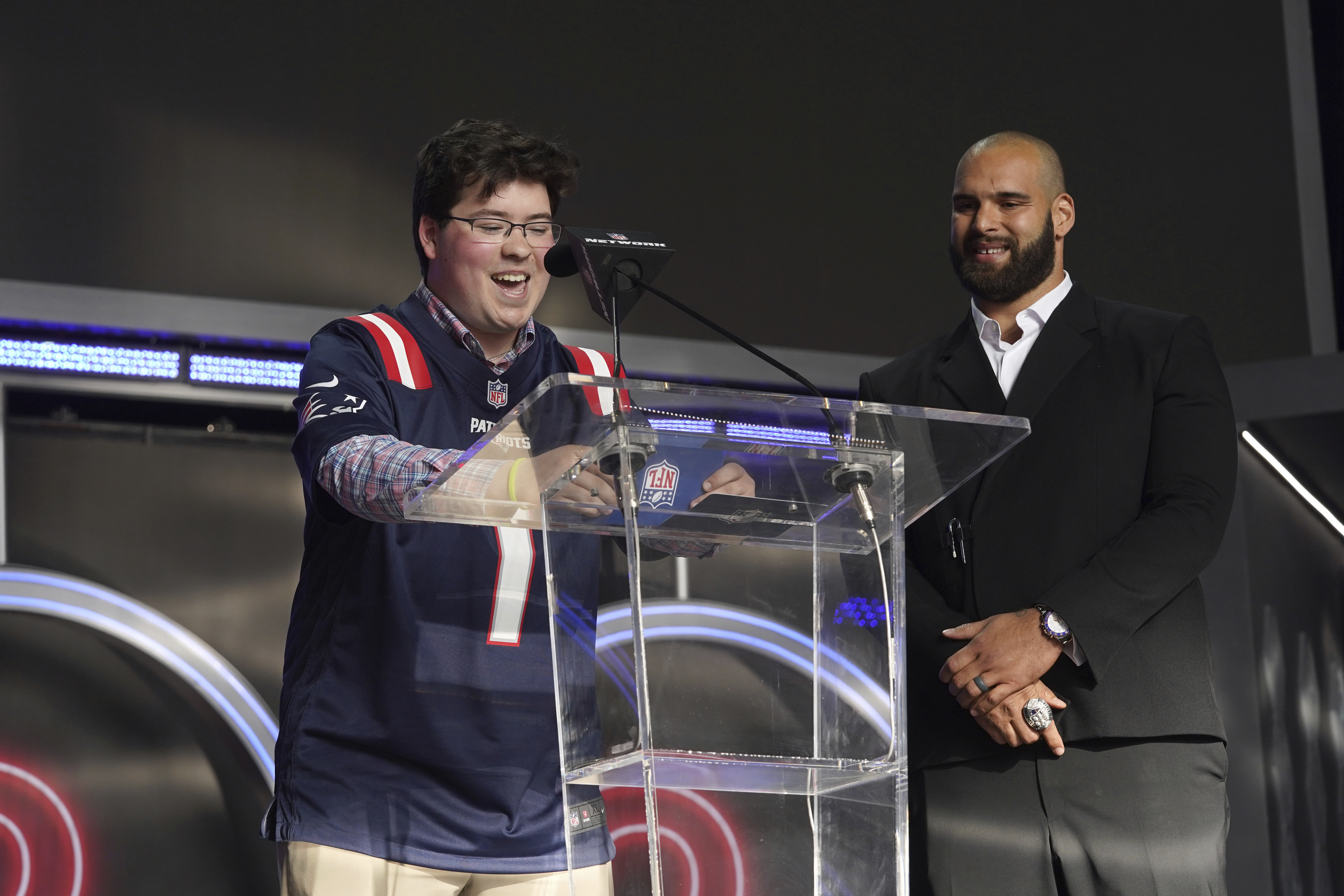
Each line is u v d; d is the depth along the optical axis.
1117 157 11.77
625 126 10.70
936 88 11.69
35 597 8.30
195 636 8.83
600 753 3.93
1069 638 5.87
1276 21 12.02
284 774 5.23
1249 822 10.62
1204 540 5.99
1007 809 6.07
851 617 4.11
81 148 9.17
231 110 9.60
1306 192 11.86
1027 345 6.80
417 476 4.34
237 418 9.50
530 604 5.43
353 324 5.64
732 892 3.79
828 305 11.08
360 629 5.29
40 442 8.95
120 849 8.56
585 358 6.12
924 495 4.57
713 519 3.98
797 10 11.40
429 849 5.17
